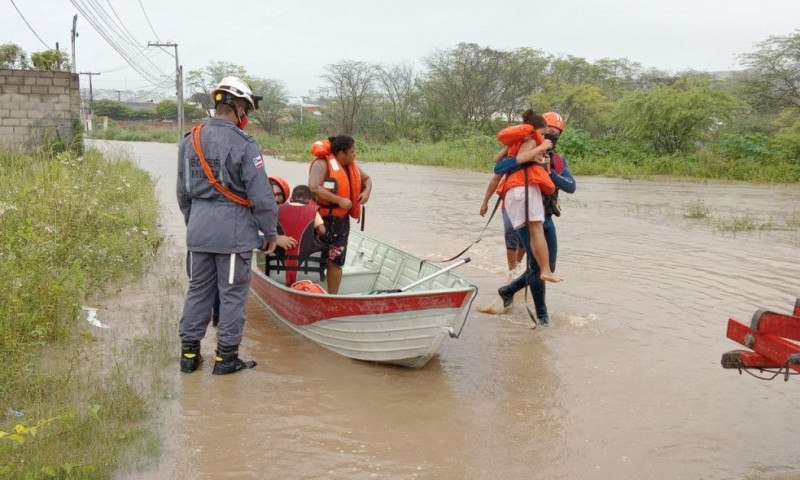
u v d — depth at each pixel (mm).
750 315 7383
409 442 4523
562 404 5160
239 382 5379
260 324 6832
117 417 4520
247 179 5289
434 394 5285
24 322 5535
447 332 5406
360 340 5754
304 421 4762
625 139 33906
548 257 6633
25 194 8711
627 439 4633
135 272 8148
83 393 4836
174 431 4539
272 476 4059
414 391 5328
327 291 6801
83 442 4129
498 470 4215
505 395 5301
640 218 15047
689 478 4168
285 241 6082
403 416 4891
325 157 6547
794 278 9125
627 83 55500
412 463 4262
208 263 5449
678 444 4582
